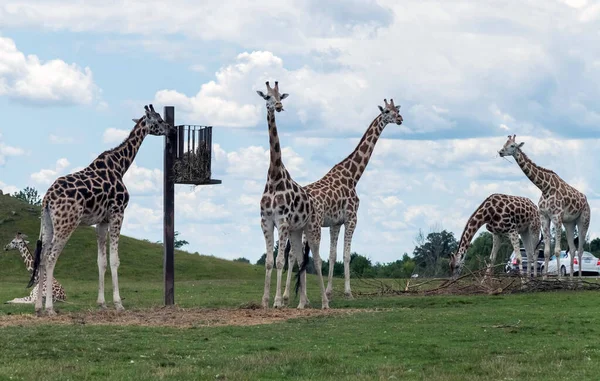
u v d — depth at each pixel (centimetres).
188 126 2033
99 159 1891
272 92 1878
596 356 1245
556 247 2530
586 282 2370
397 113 2383
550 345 1351
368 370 1140
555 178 2556
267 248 1912
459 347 1338
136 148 1966
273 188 1883
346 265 2303
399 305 2041
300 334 1468
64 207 1758
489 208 2538
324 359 1209
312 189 2173
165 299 2070
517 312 1777
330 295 2273
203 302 2173
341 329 1530
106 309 1905
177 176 2036
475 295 2266
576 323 1595
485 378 1089
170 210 2055
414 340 1401
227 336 1447
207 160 2036
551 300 2053
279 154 1886
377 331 1501
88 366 1148
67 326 1554
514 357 1238
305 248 2008
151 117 1981
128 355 1245
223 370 1124
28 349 1275
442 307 1964
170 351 1284
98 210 1842
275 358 1212
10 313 1827
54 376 1070
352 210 2291
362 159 2338
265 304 1914
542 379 1082
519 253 2542
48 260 1766
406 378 1088
